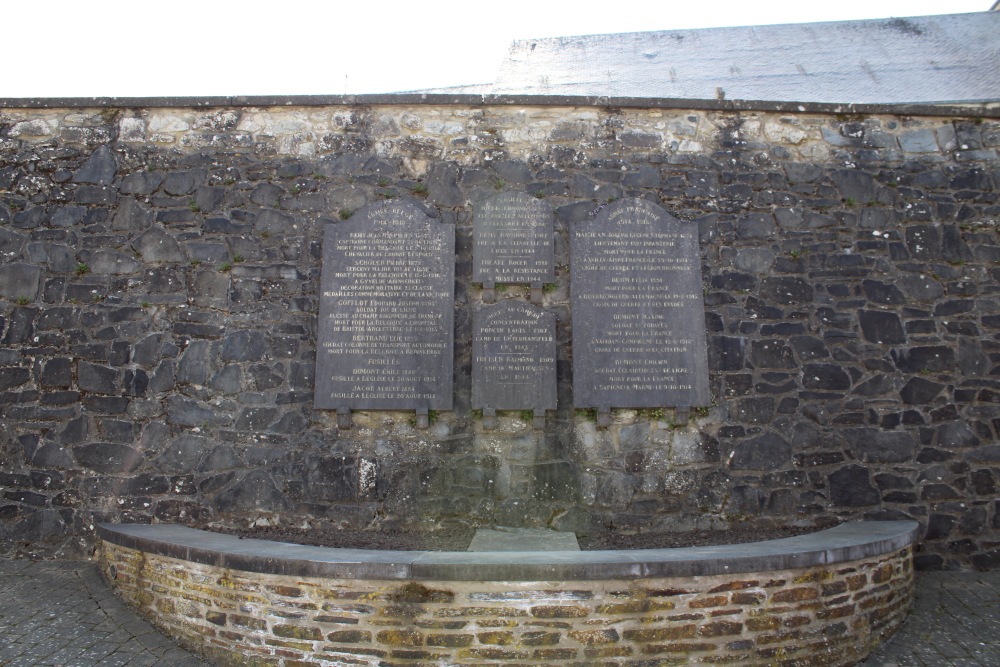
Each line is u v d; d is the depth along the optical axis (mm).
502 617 4012
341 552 4586
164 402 6023
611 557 4258
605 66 14695
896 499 5941
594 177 6473
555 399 5957
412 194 6402
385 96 6512
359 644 4062
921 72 13203
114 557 5273
